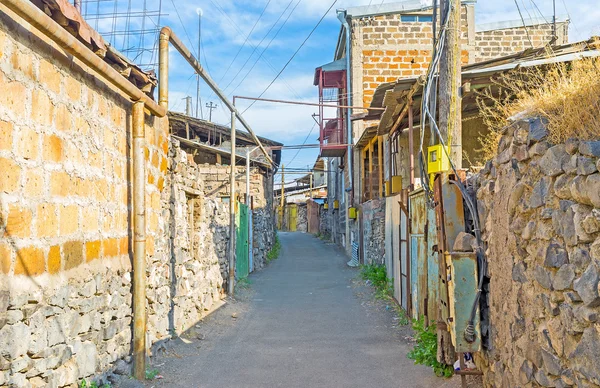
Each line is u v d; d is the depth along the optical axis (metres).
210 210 10.55
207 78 8.45
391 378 5.73
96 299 4.76
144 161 5.76
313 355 6.78
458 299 4.97
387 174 15.01
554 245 3.34
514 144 4.11
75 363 4.31
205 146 17.03
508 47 18.78
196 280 8.96
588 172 2.88
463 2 18.69
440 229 5.71
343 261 19.94
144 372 5.62
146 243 6.15
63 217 4.18
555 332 3.30
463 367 5.21
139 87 6.33
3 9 3.37
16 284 3.50
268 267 18.66
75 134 4.45
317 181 48.12
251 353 6.92
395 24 18.77
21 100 3.62
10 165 3.48
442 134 6.27
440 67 6.38
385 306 10.12
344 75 20.41
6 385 3.37
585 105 3.33
